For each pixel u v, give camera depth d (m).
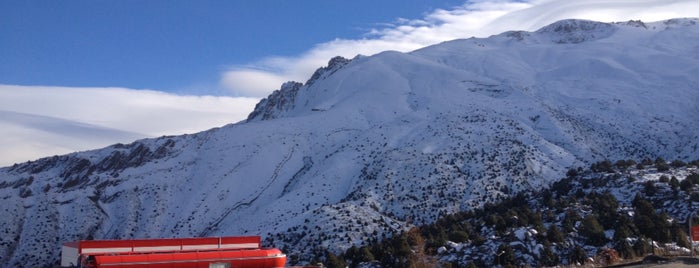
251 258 29.02
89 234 130.75
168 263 27.27
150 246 27.92
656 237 51.44
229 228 114.38
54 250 126.00
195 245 28.84
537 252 52.12
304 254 79.31
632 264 37.28
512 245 54.50
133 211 135.62
